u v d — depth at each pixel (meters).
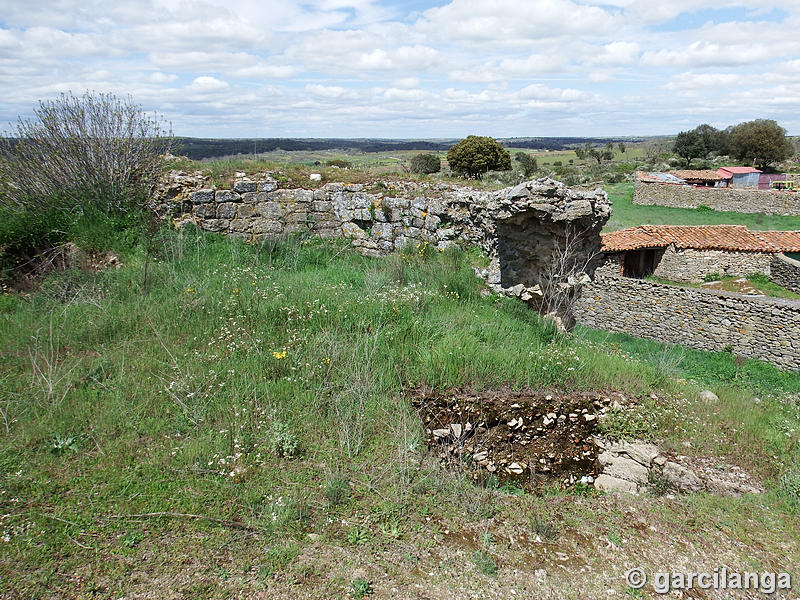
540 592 3.57
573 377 6.35
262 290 7.43
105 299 6.94
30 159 9.12
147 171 9.95
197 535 3.62
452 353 6.15
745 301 13.24
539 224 9.36
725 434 6.12
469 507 4.28
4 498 3.71
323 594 3.32
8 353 5.58
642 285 15.22
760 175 45.12
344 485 4.23
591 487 5.17
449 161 42.16
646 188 34.97
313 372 5.51
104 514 3.68
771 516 4.72
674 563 4.02
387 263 9.16
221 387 5.19
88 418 4.61
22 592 3.08
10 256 8.16
